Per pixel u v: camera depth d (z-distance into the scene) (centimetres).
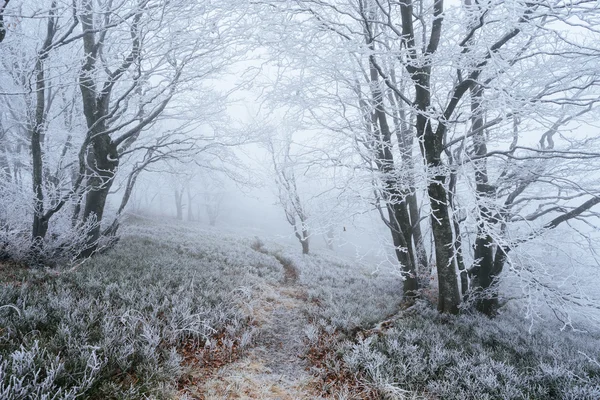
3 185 701
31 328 378
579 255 682
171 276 687
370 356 460
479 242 754
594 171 612
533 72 570
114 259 775
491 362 454
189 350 455
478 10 394
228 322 559
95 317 431
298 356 513
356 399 402
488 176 736
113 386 318
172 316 487
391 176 588
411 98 727
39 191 668
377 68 507
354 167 585
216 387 396
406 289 821
